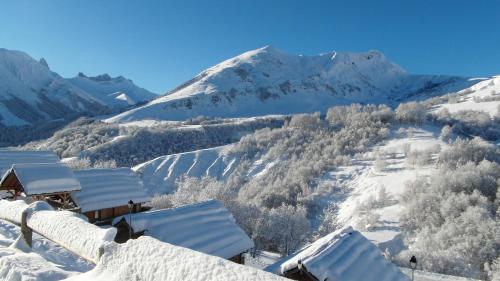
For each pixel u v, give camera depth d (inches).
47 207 445.1
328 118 5526.6
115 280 255.8
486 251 1664.6
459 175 2381.9
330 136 4571.9
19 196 885.2
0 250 380.5
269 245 1897.1
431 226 2081.7
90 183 1001.5
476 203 2122.3
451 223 1884.8
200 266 224.5
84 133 6127.0
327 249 631.2
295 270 602.2
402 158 3550.7
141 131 5679.1
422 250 1716.3
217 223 847.7
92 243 340.2
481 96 6998.0
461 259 1593.3
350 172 3508.9
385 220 2345.0
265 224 1756.9
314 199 3110.2
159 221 759.7
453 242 1809.8
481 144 3093.0
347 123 4906.5
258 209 1879.9
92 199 960.9
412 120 4608.8
